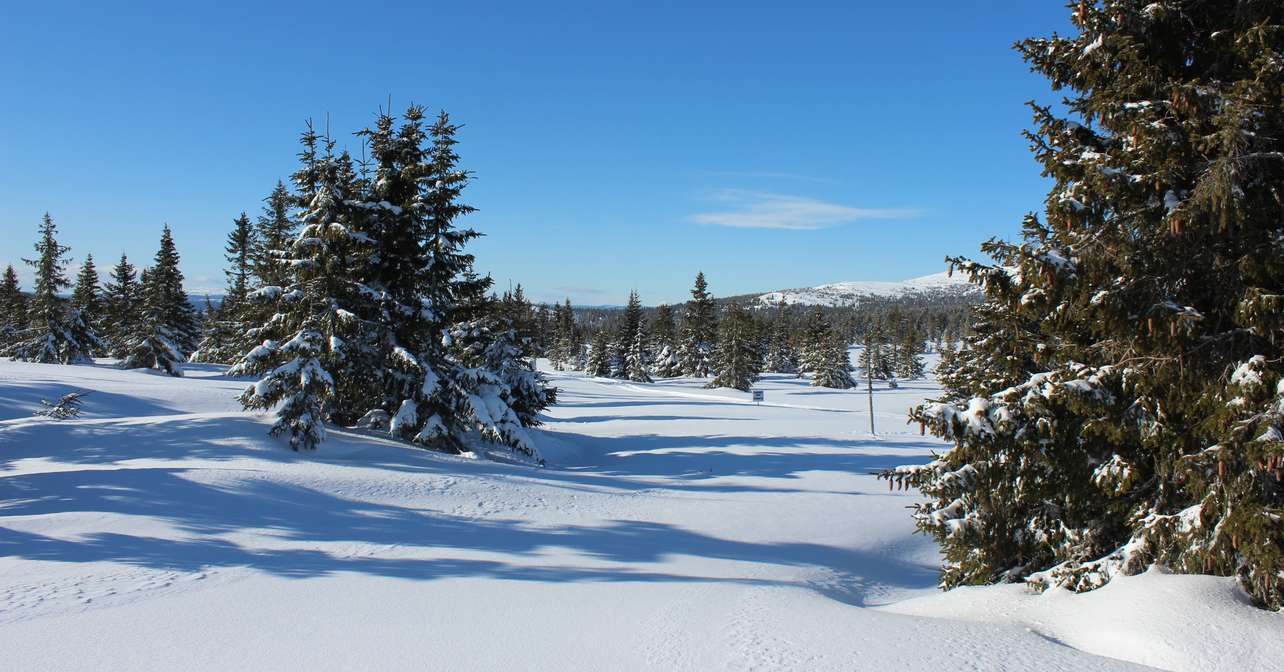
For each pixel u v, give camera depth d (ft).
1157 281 25.35
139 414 99.76
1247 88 22.25
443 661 20.11
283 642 21.88
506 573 33.96
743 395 231.71
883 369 370.73
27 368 133.49
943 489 33.63
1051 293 27.37
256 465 55.98
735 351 258.57
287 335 69.00
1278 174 22.99
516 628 23.62
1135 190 25.41
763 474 77.46
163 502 44.19
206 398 114.42
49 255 177.06
